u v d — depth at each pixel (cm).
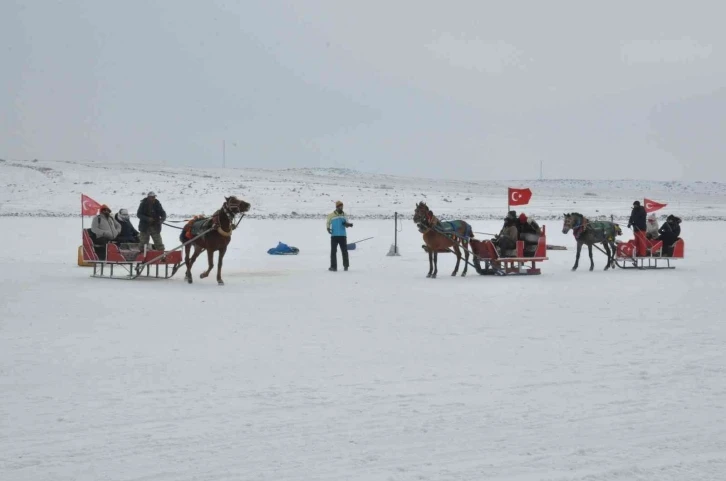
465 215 7581
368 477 575
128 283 1942
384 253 3148
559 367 941
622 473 582
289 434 679
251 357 1002
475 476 577
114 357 1001
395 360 984
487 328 1237
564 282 2009
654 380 873
